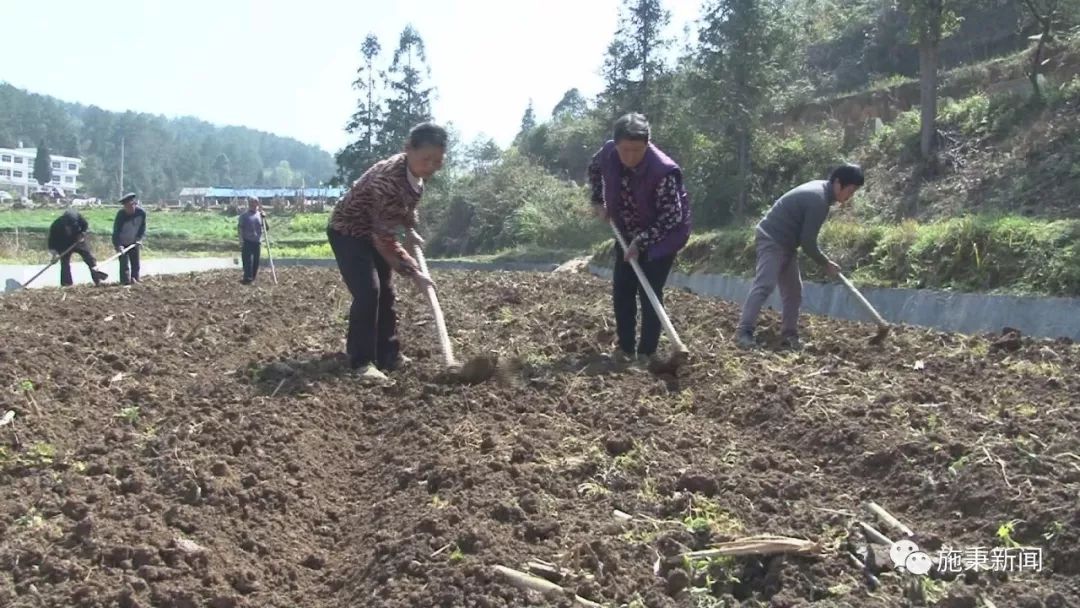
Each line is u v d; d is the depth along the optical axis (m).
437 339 8.09
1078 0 18.06
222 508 4.04
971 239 10.02
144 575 3.40
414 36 44.88
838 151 23.64
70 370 6.57
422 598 3.18
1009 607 3.04
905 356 6.82
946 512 3.80
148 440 4.75
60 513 3.94
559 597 3.18
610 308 9.50
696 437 4.79
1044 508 3.58
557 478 4.20
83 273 21.16
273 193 90.75
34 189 128.38
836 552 3.41
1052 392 5.54
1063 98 17.17
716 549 3.46
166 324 9.45
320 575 3.68
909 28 19.12
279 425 5.10
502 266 28.03
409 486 4.29
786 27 24.02
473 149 42.72
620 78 29.67
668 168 6.34
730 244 14.78
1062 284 8.66
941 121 19.31
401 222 6.27
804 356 6.72
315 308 11.41
